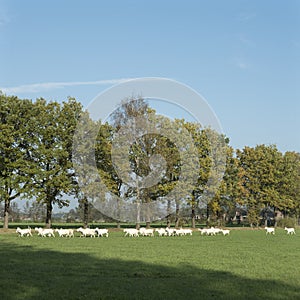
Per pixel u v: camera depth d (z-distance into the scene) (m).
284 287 22.38
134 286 22.06
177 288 21.73
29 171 65.38
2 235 58.31
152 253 36.28
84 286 21.94
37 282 22.91
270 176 92.38
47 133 68.00
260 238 55.94
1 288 21.50
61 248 40.09
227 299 19.53
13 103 67.50
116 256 34.03
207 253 36.78
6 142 65.44
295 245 45.66
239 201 89.12
